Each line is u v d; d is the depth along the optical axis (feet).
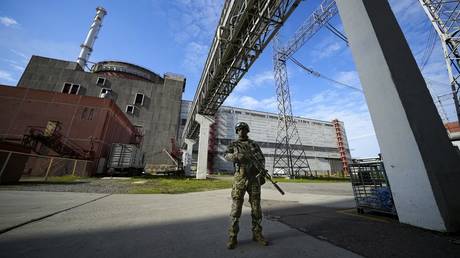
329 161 181.37
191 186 34.86
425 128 9.49
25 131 58.90
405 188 9.64
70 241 7.51
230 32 38.68
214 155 145.28
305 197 21.68
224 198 20.54
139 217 11.71
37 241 7.42
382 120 10.66
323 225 9.84
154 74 160.97
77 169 54.95
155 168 90.94
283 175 101.19
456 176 9.11
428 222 8.61
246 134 8.80
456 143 67.26
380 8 11.63
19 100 61.26
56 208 13.75
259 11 33.27
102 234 8.48
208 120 68.54
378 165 11.98
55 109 62.39
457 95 46.47
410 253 6.23
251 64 43.70
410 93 9.98
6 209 12.95
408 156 9.46
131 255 6.28
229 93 56.34
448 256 5.93
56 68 118.21
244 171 7.86
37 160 52.80
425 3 52.29
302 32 96.78
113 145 64.85
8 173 29.35
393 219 10.66
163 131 121.39
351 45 12.44
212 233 8.76
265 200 19.31
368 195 12.32
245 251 6.64
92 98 66.39
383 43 10.67
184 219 11.34
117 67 145.79
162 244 7.33
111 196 20.94
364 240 7.54
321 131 192.54
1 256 5.95
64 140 59.26
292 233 8.66
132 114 119.14
